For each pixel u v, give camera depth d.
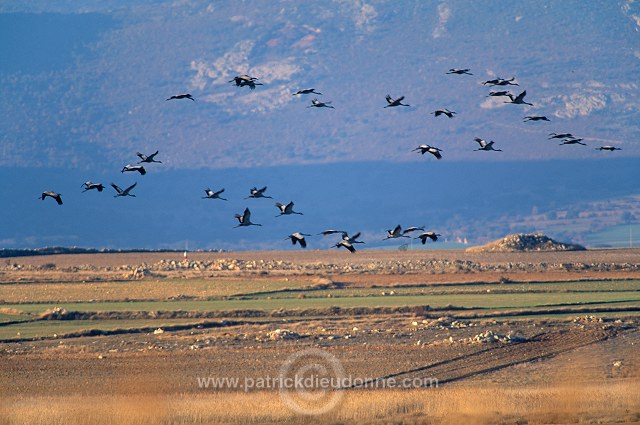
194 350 82.44
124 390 66.88
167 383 69.06
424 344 83.94
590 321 97.06
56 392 66.62
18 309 108.44
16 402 60.72
